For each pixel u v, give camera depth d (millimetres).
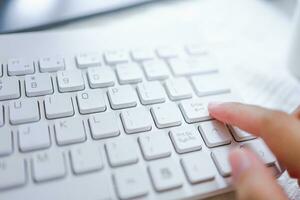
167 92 249
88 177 200
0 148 201
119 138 218
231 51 335
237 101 259
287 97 299
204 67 272
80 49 268
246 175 199
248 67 322
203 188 209
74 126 216
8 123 213
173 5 368
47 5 314
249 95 297
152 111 235
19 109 218
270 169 224
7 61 243
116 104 233
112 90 240
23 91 229
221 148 227
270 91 303
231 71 315
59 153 204
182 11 363
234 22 367
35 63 247
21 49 257
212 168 215
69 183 197
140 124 224
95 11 319
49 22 300
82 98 231
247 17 377
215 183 212
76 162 202
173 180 205
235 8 386
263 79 313
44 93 231
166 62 270
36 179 195
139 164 209
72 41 273
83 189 196
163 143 219
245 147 229
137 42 286
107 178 201
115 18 331
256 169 201
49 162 199
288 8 397
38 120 217
